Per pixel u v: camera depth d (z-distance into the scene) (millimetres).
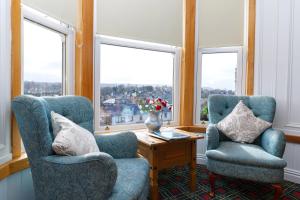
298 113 2258
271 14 2410
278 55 2365
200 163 2777
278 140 1830
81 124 1667
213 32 2764
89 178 1066
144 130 2531
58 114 1415
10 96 1352
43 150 1170
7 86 1321
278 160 1708
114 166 1072
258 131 2123
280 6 2344
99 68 2322
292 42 2279
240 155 1809
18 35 1419
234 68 2770
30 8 1610
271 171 1700
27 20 1643
